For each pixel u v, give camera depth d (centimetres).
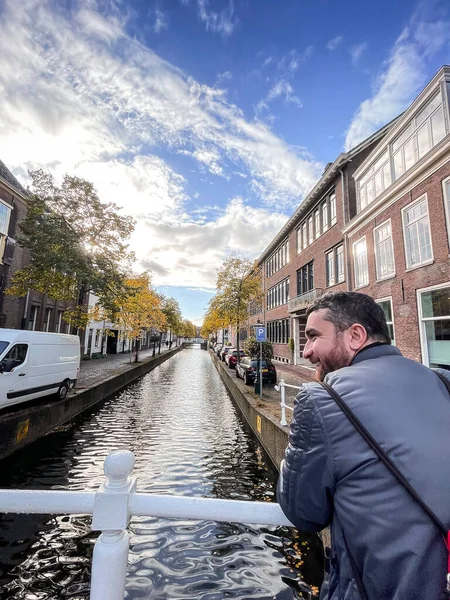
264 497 512
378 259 1146
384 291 1095
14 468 606
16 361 733
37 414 760
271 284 2764
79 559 359
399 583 68
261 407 848
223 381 1888
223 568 349
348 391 95
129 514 123
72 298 1329
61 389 920
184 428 898
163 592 315
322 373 123
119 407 1152
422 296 930
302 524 96
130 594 311
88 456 674
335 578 90
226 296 1895
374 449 82
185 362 3359
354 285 1327
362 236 1258
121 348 3516
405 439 81
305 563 360
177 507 125
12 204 1535
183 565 352
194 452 707
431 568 67
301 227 2058
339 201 1475
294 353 2056
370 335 116
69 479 562
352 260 1347
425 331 920
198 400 1312
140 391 1502
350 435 86
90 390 1108
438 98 896
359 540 77
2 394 686
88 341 2542
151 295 2319
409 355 965
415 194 949
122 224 1298
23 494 126
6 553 365
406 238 993
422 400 89
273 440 637
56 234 1193
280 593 317
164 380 1902
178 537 401
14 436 669
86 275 1221
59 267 1172
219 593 315
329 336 120
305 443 95
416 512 72
